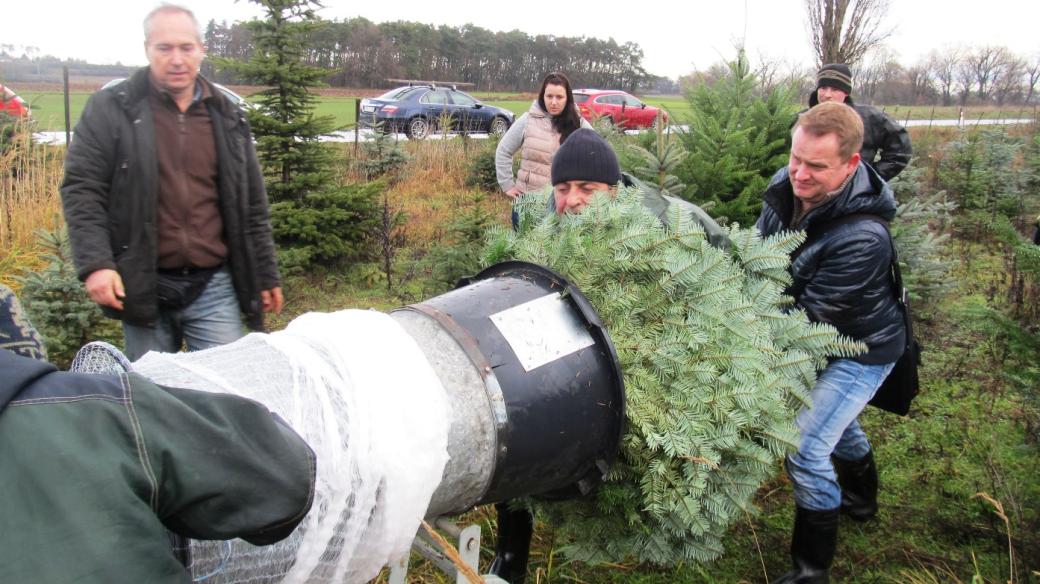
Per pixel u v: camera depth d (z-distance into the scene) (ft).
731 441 6.76
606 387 6.43
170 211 9.86
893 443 12.78
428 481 4.90
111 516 3.31
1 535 3.17
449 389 5.61
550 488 6.48
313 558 4.48
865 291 8.42
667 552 7.21
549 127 16.21
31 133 24.49
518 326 6.26
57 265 13.82
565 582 9.28
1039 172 27.91
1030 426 10.28
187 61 9.41
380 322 5.47
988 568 9.63
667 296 7.00
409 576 9.02
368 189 21.74
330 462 4.49
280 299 11.32
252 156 10.62
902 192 19.74
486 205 29.84
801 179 8.34
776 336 7.95
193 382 4.64
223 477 3.61
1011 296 13.17
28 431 3.31
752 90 18.75
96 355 5.10
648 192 8.34
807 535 8.73
